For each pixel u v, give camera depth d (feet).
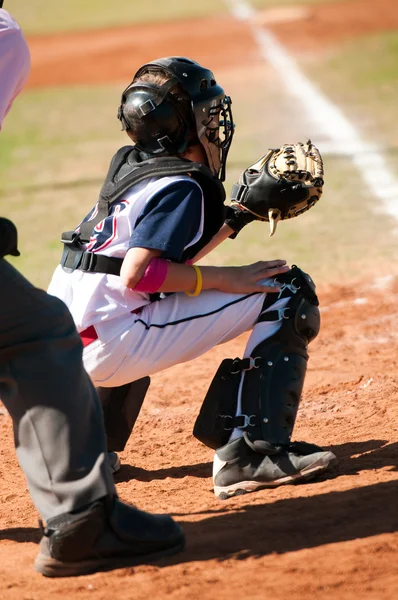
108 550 23.75
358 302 53.72
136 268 26.71
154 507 28.73
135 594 22.20
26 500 30.96
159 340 28.50
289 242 67.87
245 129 115.65
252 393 28.81
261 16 229.86
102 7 296.51
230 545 24.63
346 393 39.65
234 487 28.96
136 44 204.54
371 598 21.06
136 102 28.25
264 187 30.37
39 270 63.67
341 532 24.70
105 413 31.68
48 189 92.48
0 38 22.79
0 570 24.57
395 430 34.06
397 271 59.06
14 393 23.18
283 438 28.94
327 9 232.73
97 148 112.98
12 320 22.85
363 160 94.07
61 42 217.36
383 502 26.40
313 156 30.86
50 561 23.67
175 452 35.19
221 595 21.81
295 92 140.87
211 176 27.86
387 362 43.50
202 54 186.29
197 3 280.10
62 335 23.45
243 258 63.93
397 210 75.20
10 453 36.50
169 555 24.34
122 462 34.27
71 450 23.18
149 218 26.94
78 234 29.17
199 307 28.78
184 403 41.24
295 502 27.17
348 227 70.90
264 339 28.96
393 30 195.62
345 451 32.35
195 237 27.91
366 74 151.02
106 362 28.55
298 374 29.17
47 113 142.82
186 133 28.73
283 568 22.91
